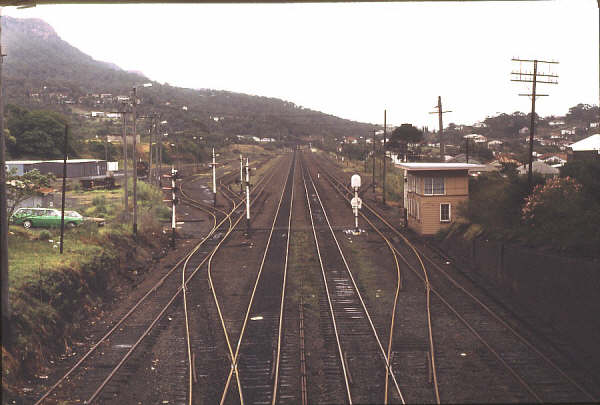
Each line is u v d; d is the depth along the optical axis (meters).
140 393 13.28
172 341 17.02
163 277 26.14
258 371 14.37
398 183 71.00
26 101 193.75
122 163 106.12
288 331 17.59
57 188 59.25
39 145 88.81
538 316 18.83
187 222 45.25
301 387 13.21
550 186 25.03
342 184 76.06
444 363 14.63
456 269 27.42
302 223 44.03
